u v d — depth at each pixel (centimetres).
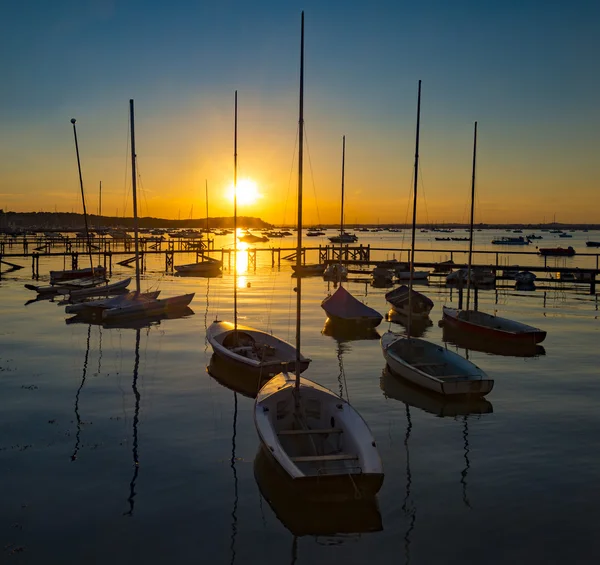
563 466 1303
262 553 959
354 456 1134
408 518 1072
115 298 3525
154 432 1504
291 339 2825
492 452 1388
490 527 1039
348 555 955
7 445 1401
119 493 1159
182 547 972
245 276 6341
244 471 1266
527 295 4834
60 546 968
